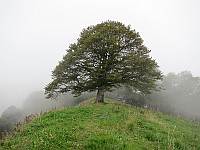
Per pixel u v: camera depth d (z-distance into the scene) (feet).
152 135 82.17
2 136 79.77
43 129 79.82
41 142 66.85
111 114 107.96
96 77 142.61
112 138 67.67
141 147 68.54
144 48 152.25
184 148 77.82
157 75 150.71
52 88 150.61
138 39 151.02
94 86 147.33
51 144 65.72
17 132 82.94
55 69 151.23
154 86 153.17
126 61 144.36
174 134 92.99
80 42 154.20
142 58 144.66
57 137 69.31
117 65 146.61
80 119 94.07
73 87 150.61
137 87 149.07
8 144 70.38
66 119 94.48
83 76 149.48
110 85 148.87
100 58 148.46
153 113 136.36
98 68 145.18
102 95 146.20
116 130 79.71
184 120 145.59
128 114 111.04
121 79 144.15
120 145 64.95
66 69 149.28
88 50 146.30
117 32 148.77
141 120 102.37
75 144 65.26
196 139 94.27
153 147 72.08
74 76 149.07
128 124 89.66
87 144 64.44
